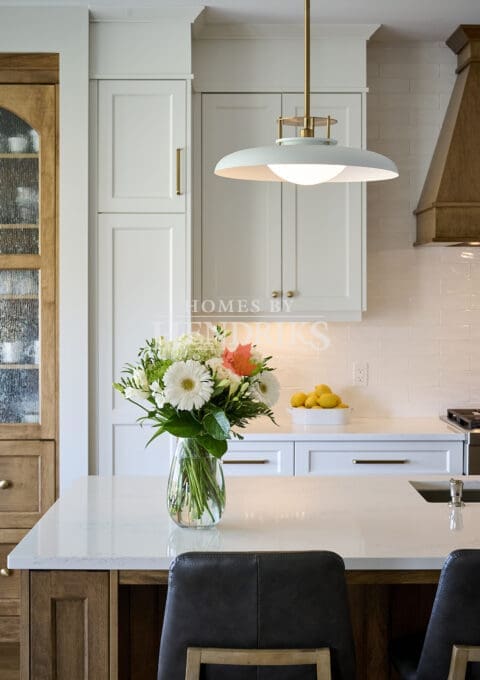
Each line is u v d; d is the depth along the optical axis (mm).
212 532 2432
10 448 4148
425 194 4559
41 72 4121
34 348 4176
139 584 2465
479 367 4777
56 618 2271
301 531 2443
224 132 4391
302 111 4387
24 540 2359
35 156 4152
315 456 4152
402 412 4777
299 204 4398
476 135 4289
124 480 3148
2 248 4168
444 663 2033
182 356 2395
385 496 2883
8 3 4043
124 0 3992
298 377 4754
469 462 4129
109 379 4172
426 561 2207
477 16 4227
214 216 4398
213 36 4355
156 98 4160
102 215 4168
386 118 4719
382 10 4125
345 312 4449
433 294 4762
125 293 4176
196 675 1973
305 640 1982
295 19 4246
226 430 2312
